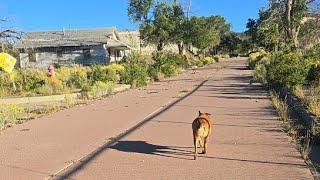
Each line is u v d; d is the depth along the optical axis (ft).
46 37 199.11
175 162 29.73
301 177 25.36
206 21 294.46
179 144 35.14
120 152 33.24
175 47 291.17
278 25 148.36
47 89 86.12
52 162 31.22
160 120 47.88
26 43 189.16
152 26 234.17
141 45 250.98
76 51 192.24
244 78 110.22
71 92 84.84
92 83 95.66
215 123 43.83
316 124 37.19
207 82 102.32
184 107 58.08
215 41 323.98
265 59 127.95
